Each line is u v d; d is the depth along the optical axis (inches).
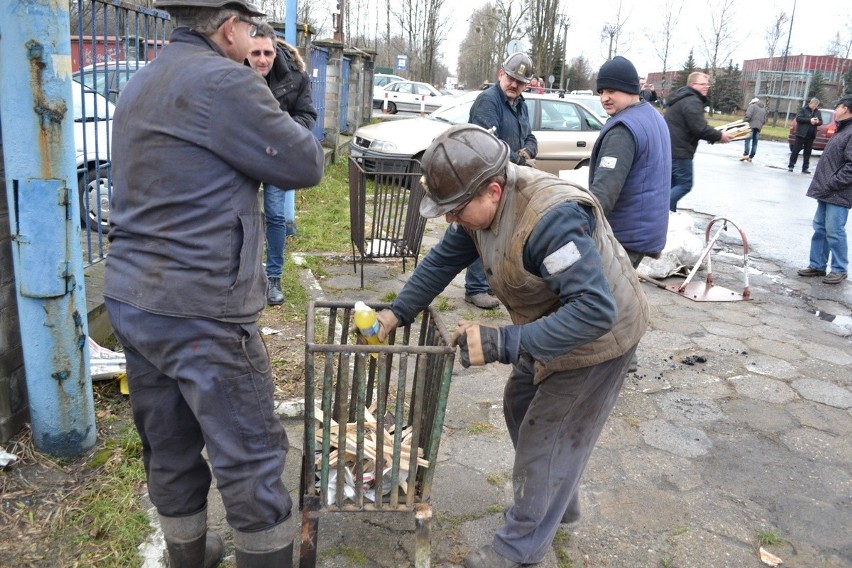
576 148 379.2
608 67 140.4
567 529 105.3
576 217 71.9
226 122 66.0
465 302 208.5
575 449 88.0
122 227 70.1
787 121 1619.1
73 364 105.4
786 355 182.4
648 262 244.8
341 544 97.6
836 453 133.3
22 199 96.1
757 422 144.2
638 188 142.6
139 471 106.7
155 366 72.9
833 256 258.8
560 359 82.0
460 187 72.0
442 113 412.8
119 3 145.3
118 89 152.8
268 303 184.9
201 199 67.2
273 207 178.1
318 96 435.8
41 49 92.4
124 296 69.7
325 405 82.3
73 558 89.6
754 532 107.7
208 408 71.1
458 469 119.3
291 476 112.3
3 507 97.2
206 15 69.1
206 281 68.4
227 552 94.6
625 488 117.3
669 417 144.3
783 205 444.8
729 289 245.0
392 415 105.0
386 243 216.2
